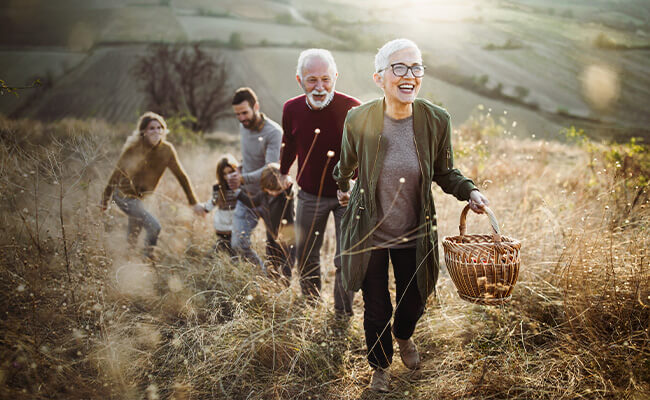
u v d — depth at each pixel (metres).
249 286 3.27
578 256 2.99
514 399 2.26
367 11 92.19
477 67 55.59
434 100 9.10
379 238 2.44
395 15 80.56
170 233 4.42
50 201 3.47
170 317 3.07
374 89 44.94
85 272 3.03
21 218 3.09
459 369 2.59
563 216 3.88
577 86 47.81
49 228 3.25
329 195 3.33
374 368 2.48
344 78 48.62
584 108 44.03
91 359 2.43
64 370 2.34
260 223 4.79
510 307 2.94
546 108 45.06
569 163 7.50
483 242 2.46
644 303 2.70
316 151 3.28
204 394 2.36
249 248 3.85
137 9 93.81
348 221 2.56
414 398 2.37
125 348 2.55
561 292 2.93
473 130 11.02
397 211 2.40
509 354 2.51
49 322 2.63
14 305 2.70
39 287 2.73
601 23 54.88
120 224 4.26
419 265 2.35
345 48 63.97
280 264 3.72
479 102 46.41
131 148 3.93
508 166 6.34
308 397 2.40
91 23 83.06
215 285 3.32
